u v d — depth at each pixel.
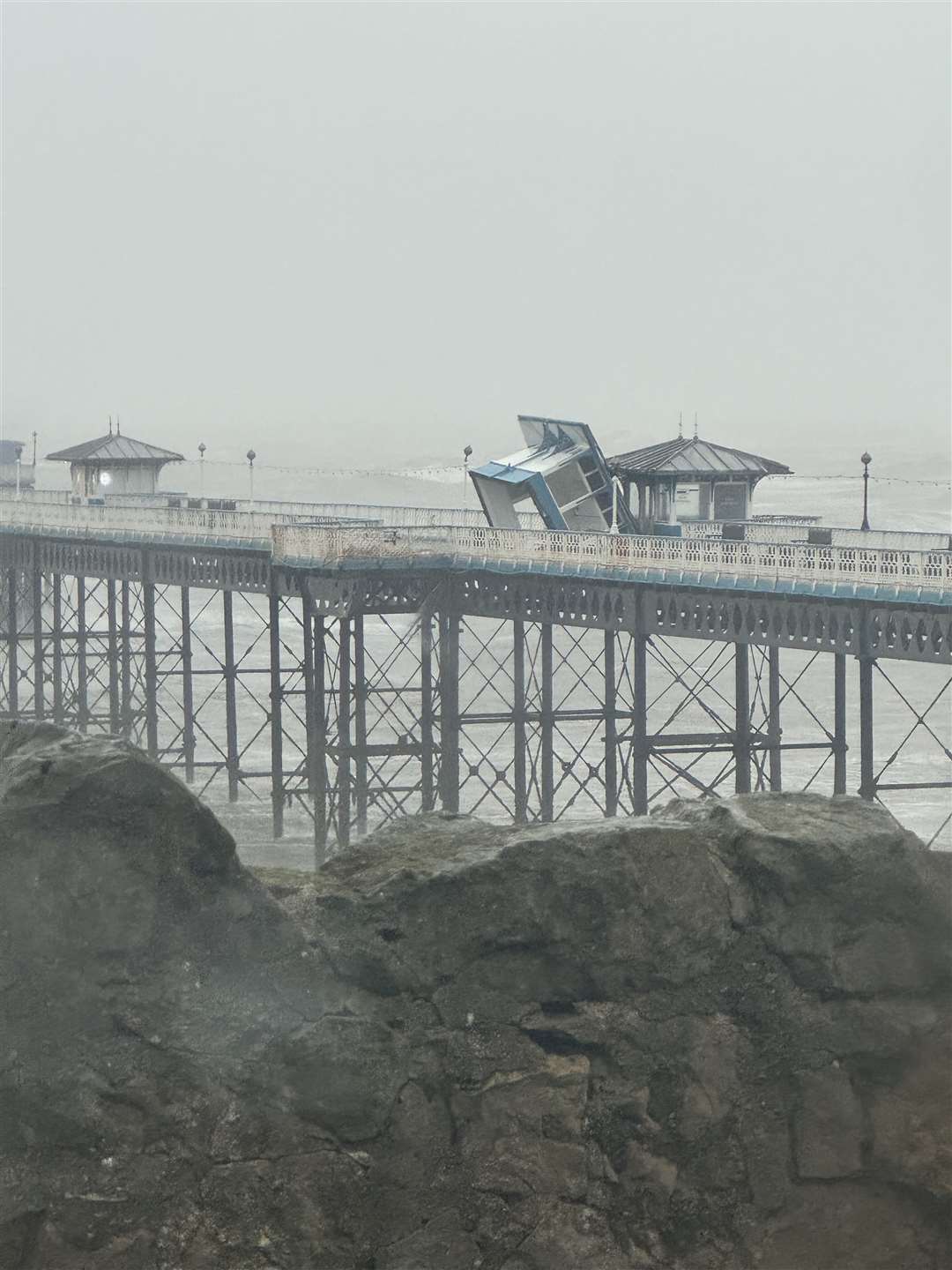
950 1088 73.94
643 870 73.62
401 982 72.38
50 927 69.56
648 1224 71.94
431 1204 71.12
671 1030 73.25
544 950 73.19
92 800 69.88
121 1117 69.25
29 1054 69.00
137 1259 68.75
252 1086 70.00
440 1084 72.00
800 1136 73.25
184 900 70.69
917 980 74.56
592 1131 72.38
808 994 74.12
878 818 77.81
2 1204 68.19
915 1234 73.25
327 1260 69.81
